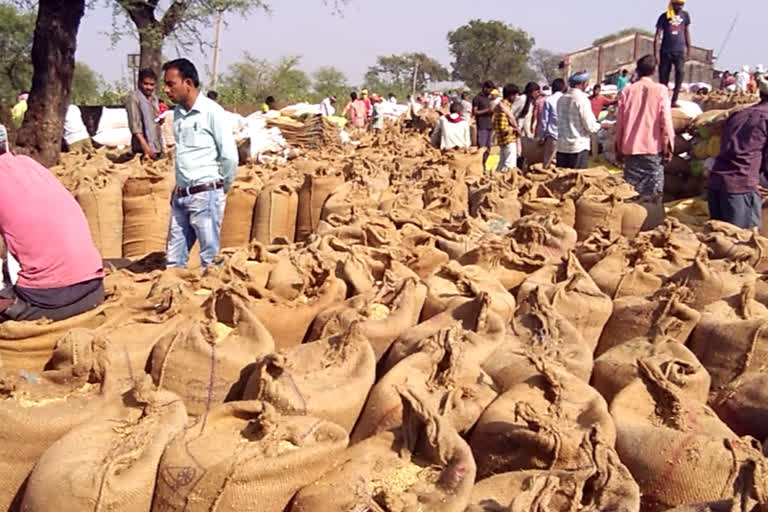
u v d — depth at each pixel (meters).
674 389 3.40
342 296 4.58
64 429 3.11
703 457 3.04
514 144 12.19
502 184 8.48
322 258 4.83
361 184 8.38
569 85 10.81
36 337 3.93
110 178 7.96
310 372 3.56
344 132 17.22
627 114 8.84
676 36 12.24
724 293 4.88
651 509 3.07
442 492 2.71
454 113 12.88
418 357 3.64
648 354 3.85
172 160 10.05
